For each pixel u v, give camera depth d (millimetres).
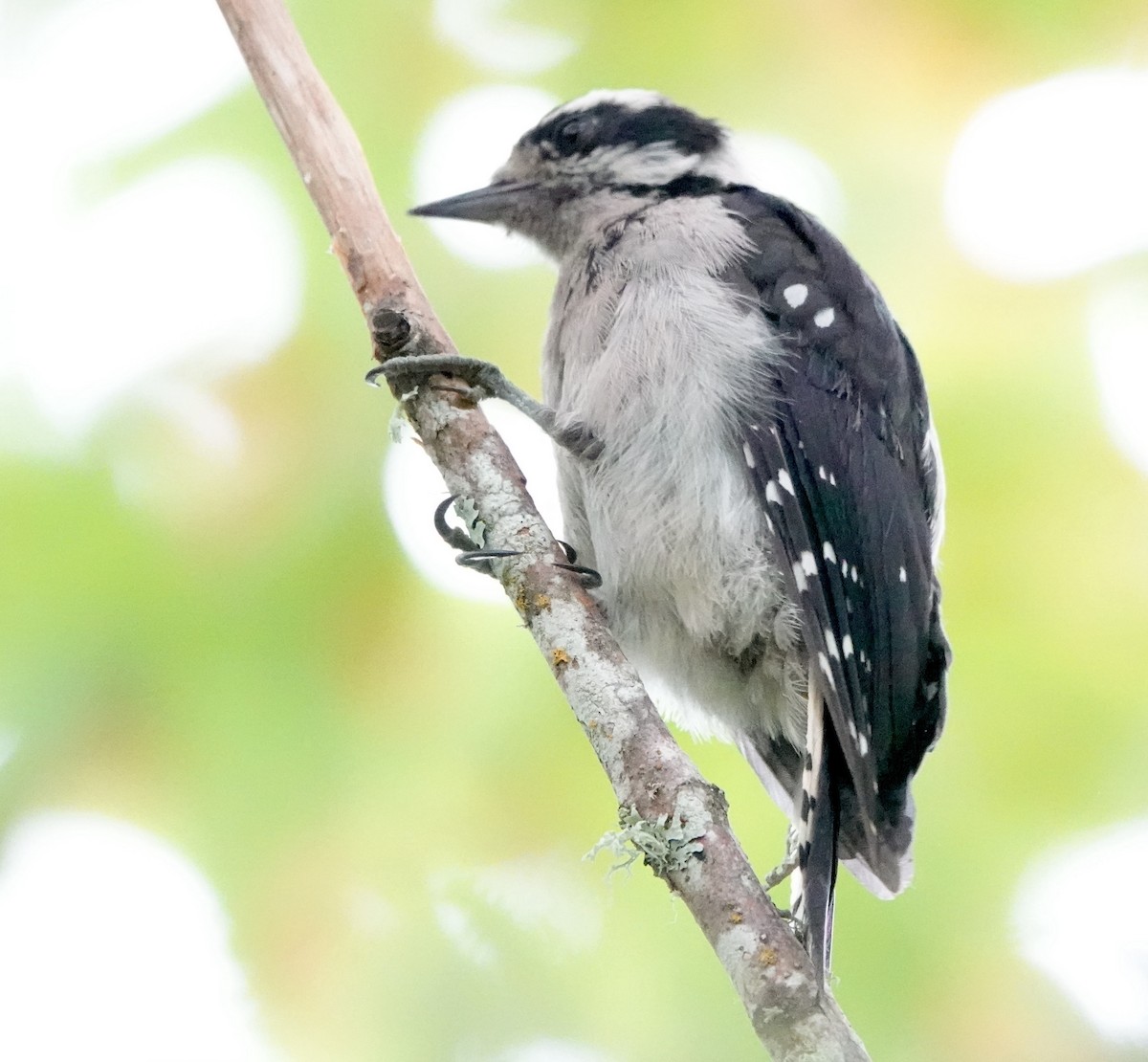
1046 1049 8516
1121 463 9273
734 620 8164
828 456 8258
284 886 8852
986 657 9242
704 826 6141
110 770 8812
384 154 9805
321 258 9391
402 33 9828
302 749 8930
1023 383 9406
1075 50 9758
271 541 9047
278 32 7762
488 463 7281
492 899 8875
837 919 8789
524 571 6965
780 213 8930
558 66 9961
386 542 9156
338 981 8742
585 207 9281
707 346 8180
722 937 5914
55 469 8930
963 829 9031
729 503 8094
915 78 9859
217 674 8883
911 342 9602
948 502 9359
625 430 8148
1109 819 9000
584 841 9047
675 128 9336
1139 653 9133
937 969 8703
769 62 9945
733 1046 8594
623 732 6469
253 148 9484
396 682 9070
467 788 9062
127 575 8859
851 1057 5625
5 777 8711
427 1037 8656
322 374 9281
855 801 7707
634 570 8242
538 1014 8695
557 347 8656
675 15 9914
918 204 9852
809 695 7746
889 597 8242
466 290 9797
